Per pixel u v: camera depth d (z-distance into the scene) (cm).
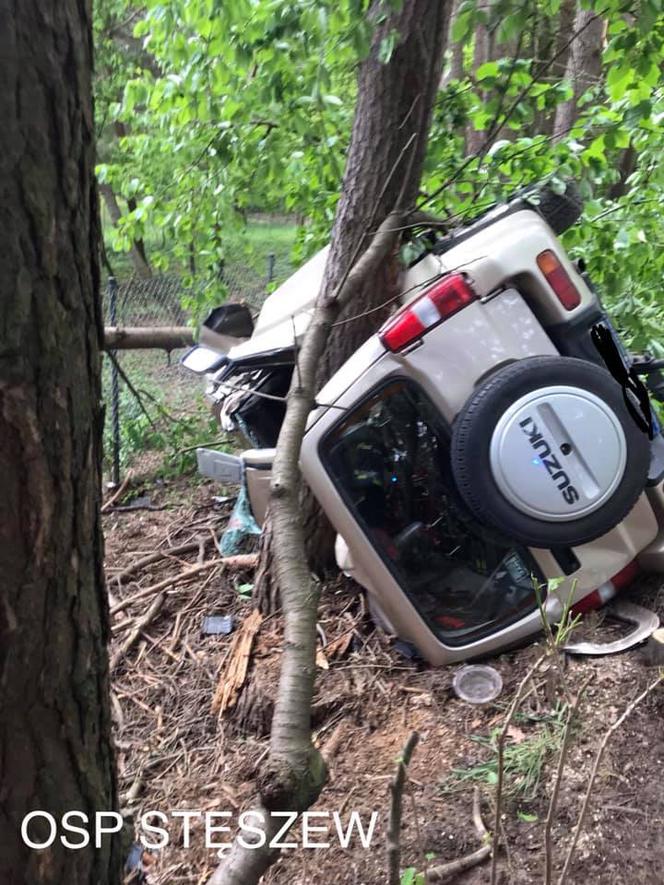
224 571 435
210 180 529
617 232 441
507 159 430
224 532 481
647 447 305
